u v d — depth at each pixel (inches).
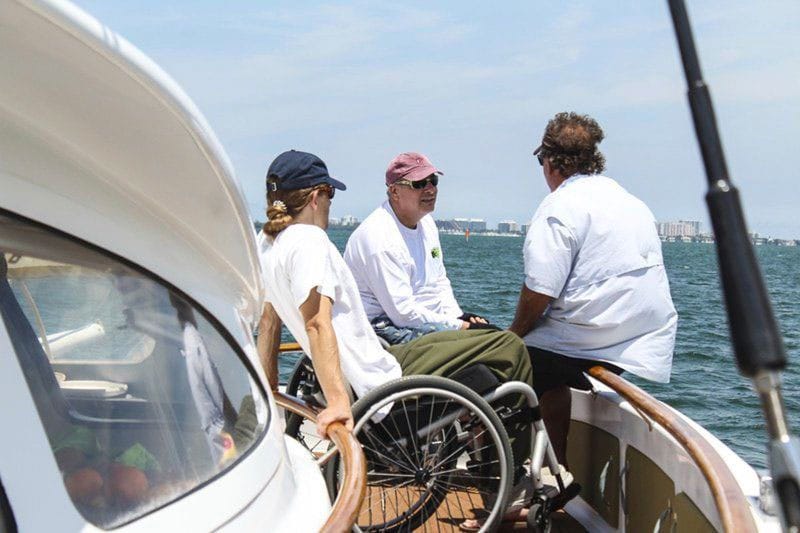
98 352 75.1
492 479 149.6
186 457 78.1
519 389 152.6
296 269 136.3
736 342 43.7
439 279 191.6
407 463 147.9
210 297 94.0
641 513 154.9
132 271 82.0
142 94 70.6
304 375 170.2
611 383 158.1
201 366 86.6
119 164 79.7
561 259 170.6
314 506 94.9
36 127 74.9
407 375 151.6
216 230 89.9
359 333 147.6
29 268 71.8
